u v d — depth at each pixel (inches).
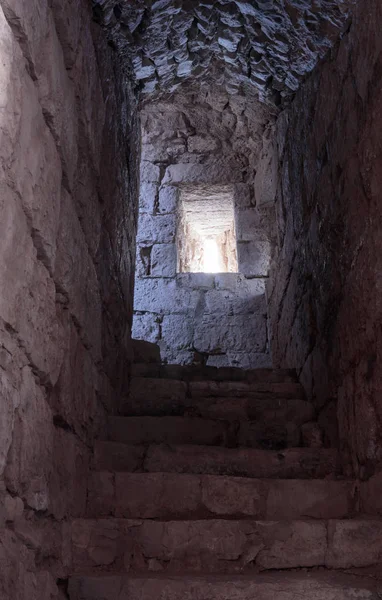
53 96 71.1
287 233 156.8
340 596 73.2
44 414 68.9
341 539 82.6
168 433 116.3
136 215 157.5
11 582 55.1
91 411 98.0
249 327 213.9
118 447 102.4
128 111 143.9
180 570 81.4
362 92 93.6
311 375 131.7
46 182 68.3
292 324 153.9
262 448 118.2
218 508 92.1
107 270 114.7
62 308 78.6
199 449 105.6
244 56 144.1
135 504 92.2
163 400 130.3
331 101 111.7
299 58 126.3
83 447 92.0
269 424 120.1
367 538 82.7
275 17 118.3
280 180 164.9
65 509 78.7
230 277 220.4
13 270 56.4
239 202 226.1
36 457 64.8
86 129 92.1
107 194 114.6
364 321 91.7
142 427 115.9
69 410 81.3
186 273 221.8
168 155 230.5
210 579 75.5
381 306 84.5
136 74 144.6
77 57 86.5
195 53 148.5
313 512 92.8
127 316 143.3
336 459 104.9
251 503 92.6
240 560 82.0
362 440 93.0
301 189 137.7
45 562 69.4
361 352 93.7
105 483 93.0
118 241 128.0
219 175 228.7
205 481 93.2
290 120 149.7
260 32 129.0
